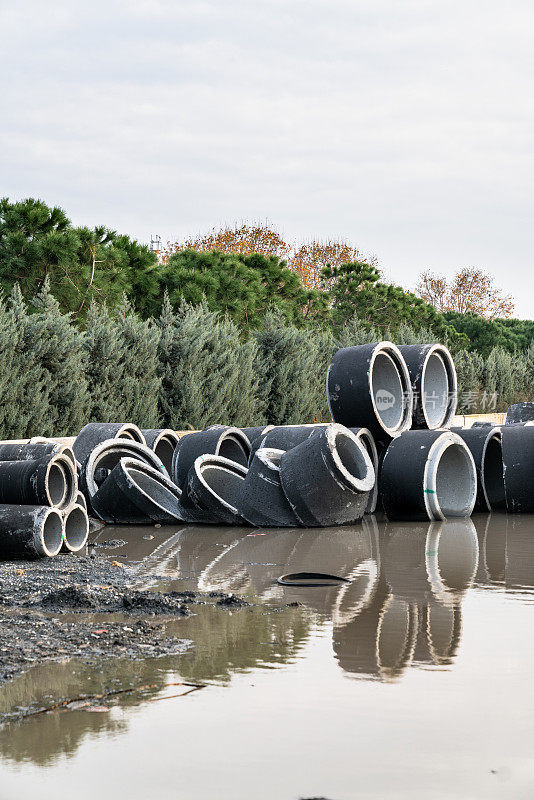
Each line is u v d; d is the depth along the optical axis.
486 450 17.09
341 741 4.85
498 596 8.48
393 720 5.14
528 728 5.00
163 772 4.50
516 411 23.30
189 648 6.77
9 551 10.75
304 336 30.08
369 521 14.91
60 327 21.53
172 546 12.29
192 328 25.73
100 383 22.98
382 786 4.31
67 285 25.59
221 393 25.59
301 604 8.26
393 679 5.89
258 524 14.16
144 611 8.00
